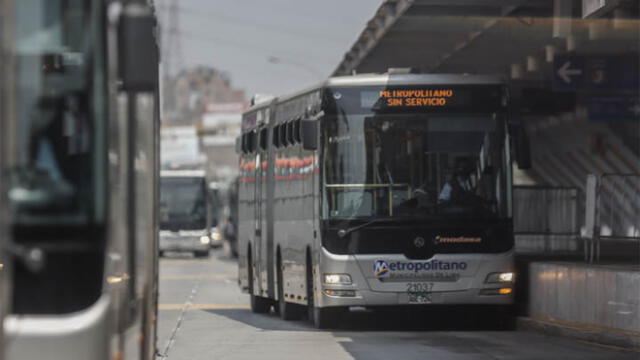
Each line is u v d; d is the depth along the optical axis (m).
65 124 15.31
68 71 15.39
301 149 43.78
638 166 71.19
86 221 15.15
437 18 55.38
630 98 58.03
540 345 36.06
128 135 17.62
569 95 73.00
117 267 16.06
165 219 121.62
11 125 14.35
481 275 40.38
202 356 33.88
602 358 32.22
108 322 15.20
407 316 49.66
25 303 14.95
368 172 40.31
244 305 58.53
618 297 34.75
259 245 51.88
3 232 13.67
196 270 97.62
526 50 63.38
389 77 40.53
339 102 40.44
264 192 50.91
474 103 40.59
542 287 40.78
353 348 35.72
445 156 40.47
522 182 88.81
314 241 41.47
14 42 15.12
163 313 52.91
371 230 40.16
